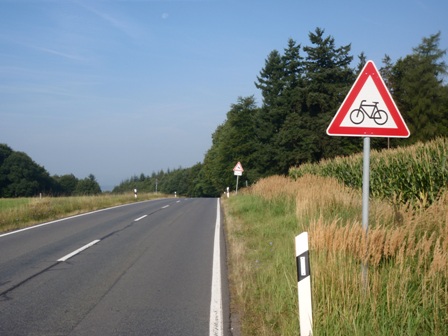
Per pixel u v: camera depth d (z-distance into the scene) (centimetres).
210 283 736
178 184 15375
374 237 564
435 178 1062
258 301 607
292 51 5666
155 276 785
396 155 1362
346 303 483
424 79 4531
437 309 451
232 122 6575
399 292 480
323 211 1130
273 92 5625
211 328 525
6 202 2767
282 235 1080
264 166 5400
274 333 491
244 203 2027
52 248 1082
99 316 566
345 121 500
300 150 4603
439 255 492
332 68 4678
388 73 5369
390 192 1275
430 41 4772
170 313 580
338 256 564
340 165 1992
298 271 450
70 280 753
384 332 432
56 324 536
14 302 625
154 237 1282
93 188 13250
